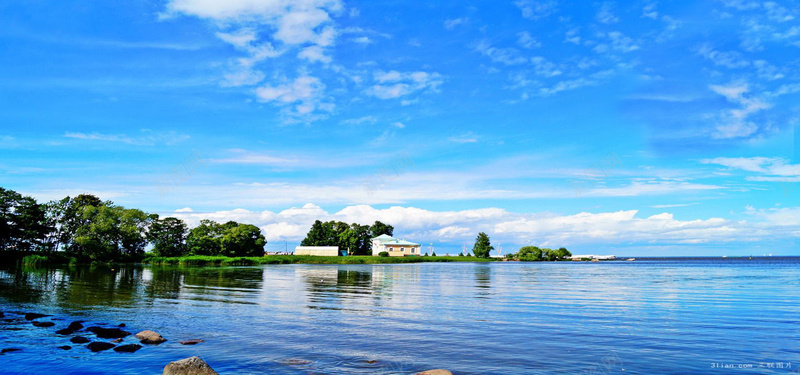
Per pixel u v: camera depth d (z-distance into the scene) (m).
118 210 102.25
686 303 30.02
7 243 87.00
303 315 23.77
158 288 39.22
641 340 17.67
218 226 133.00
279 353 15.45
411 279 57.19
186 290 37.56
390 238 188.62
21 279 48.53
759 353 15.68
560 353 15.62
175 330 19.38
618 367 13.96
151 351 15.66
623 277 65.75
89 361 14.38
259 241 144.88
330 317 23.16
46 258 90.44
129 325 20.47
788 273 83.00
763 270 101.44
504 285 46.66
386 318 22.89
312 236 195.62
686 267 129.38
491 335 18.58
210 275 61.66
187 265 103.38
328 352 15.62
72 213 99.00
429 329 19.84
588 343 17.16
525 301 30.84
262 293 35.72
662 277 66.50
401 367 13.86
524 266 124.38
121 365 13.96
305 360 14.56
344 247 191.62
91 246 92.44
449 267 110.94
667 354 15.53
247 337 17.98
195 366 12.21
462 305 28.42
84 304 27.66
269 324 20.91
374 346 16.55
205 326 20.33
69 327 19.48
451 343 17.06
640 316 23.83
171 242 119.44
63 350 15.68
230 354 15.28
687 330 19.88
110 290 36.88
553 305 28.56
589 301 31.00
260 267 97.88
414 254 181.75
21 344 16.50
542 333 19.05
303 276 62.47
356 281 52.25
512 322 21.81
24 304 27.44
